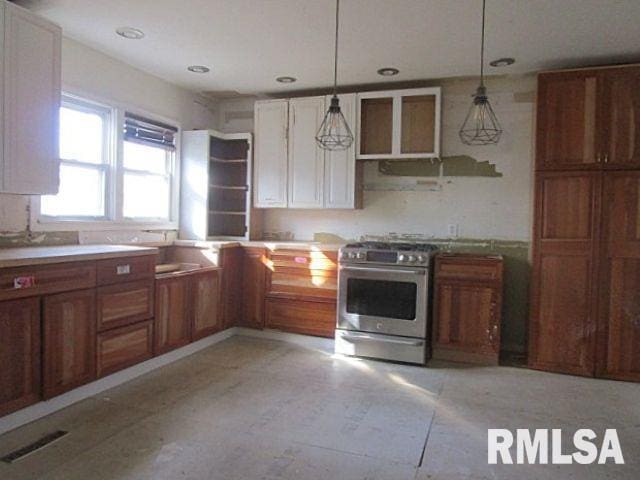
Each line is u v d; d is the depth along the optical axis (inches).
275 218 190.7
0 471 79.8
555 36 122.0
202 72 157.6
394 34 122.5
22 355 94.2
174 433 95.5
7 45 99.7
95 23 119.0
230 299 171.3
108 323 115.5
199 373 132.9
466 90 161.8
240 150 190.1
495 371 139.3
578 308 136.0
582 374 135.8
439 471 83.1
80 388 110.2
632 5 103.9
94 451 87.4
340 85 169.8
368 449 90.6
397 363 145.9
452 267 147.7
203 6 108.3
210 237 181.6
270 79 164.7
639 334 130.9
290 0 104.6
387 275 147.3
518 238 159.0
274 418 103.8
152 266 130.6
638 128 130.0
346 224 179.9
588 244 134.4
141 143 157.5
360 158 165.2
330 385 125.4
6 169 100.7
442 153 165.5
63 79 128.0
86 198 139.6
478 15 110.3
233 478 79.4
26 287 94.0
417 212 170.2
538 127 138.8
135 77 153.4
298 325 166.7
